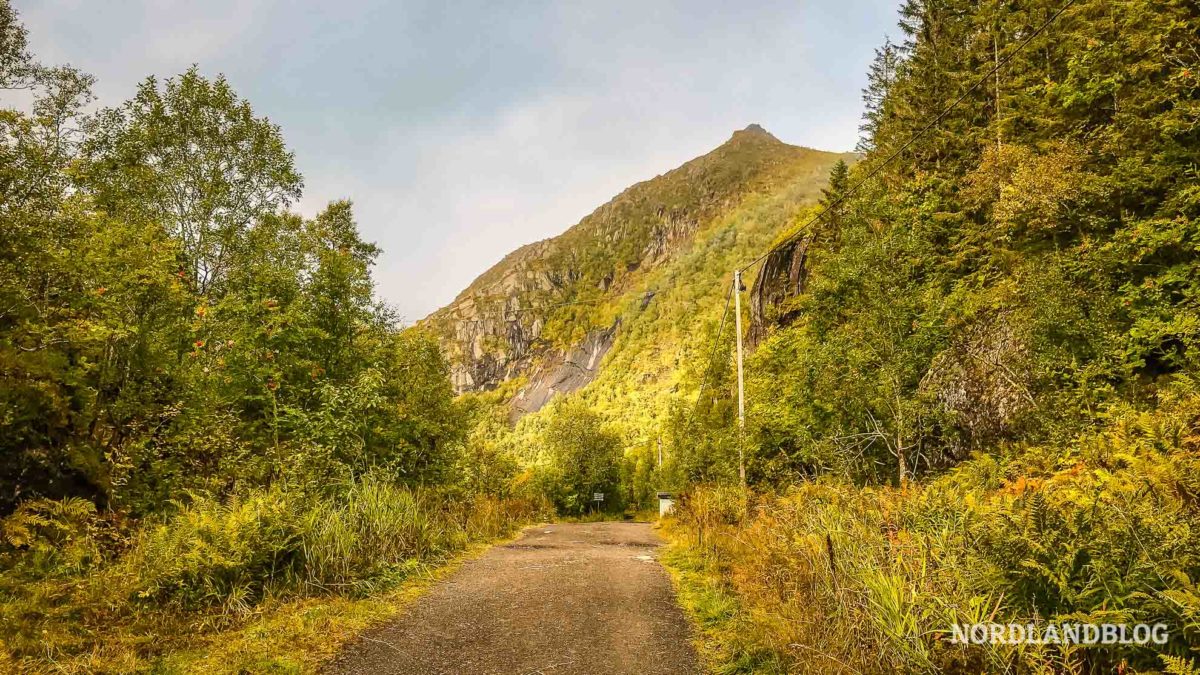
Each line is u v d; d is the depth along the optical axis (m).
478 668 4.28
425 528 8.83
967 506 4.62
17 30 9.39
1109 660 2.74
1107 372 8.11
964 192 17.66
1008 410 9.10
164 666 3.97
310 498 7.31
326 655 4.46
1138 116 12.47
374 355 12.26
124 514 6.10
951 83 23.62
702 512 10.94
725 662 4.35
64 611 4.22
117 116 12.56
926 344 10.27
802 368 11.88
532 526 19.30
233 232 12.91
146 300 7.80
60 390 6.18
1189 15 12.05
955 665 3.08
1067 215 12.69
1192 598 2.43
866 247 10.69
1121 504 3.50
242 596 5.25
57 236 7.09
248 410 9.25
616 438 46.50
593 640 4.93
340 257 11.54
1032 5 18.78
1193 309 8.42
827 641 3.86
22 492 5.53
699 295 158.12
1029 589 3.09
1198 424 5.38
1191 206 10.09
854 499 5.75
